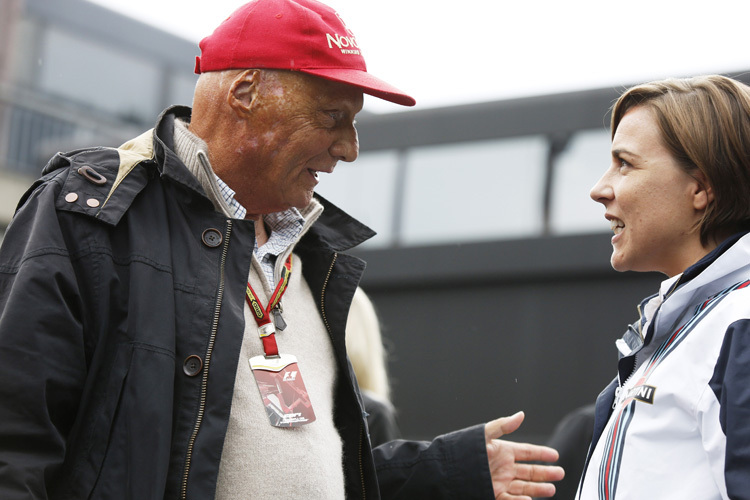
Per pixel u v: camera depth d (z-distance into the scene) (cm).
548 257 666
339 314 233
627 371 201
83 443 189
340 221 245
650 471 180
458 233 692
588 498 198
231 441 201
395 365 684
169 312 197
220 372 197
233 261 210
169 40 1252
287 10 221
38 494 178
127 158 211
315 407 218
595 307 646
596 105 678
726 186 195
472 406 659
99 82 1231
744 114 198
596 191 212
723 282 191
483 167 702
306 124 218
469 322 672
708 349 179
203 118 223
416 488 251
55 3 1235
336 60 220
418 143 724
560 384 645
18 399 182
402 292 695
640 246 204
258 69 218
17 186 1140
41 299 188
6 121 1163
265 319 217
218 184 221
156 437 187
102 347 194
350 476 229
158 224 207
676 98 203
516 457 253
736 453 163
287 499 202
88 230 200
